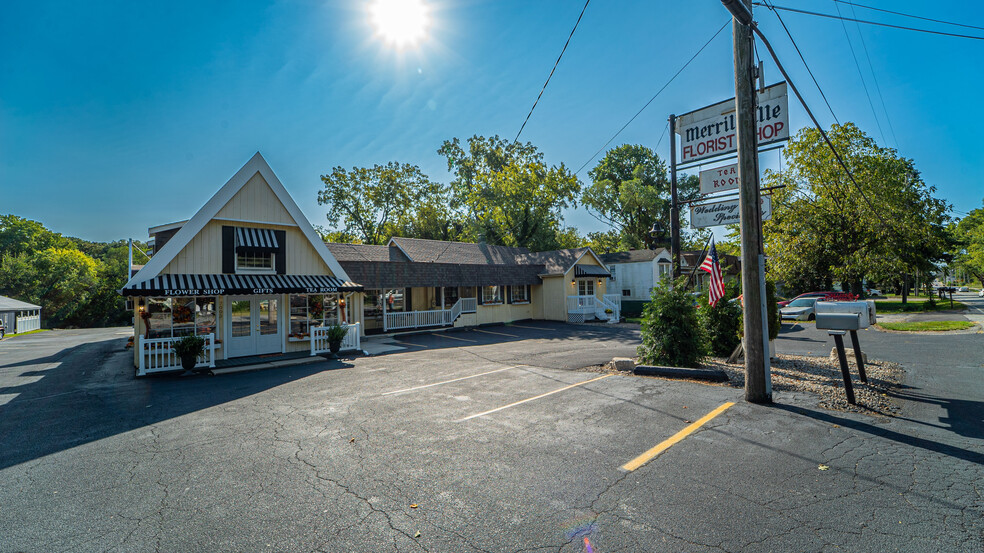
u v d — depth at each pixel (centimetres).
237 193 1448
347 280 1650
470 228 4309
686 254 3594
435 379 1049
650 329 1079
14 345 2312
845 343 1511
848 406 712
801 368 1027
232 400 886
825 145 2769
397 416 733
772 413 682
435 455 554
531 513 405
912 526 367
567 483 464
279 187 1535
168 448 606
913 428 605
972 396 764
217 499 449
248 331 1455
